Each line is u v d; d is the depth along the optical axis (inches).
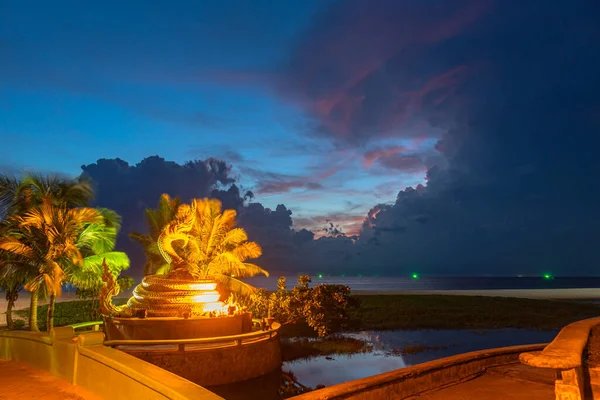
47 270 712.4
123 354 314.8
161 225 940.0
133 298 686.5
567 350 242.8
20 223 714.8
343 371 695.7
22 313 1236.5
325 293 891.4
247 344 597.3
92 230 812.0
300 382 629.9
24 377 379.6
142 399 246.5
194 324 603.2
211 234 780.6
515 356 478.0
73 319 1121.4
